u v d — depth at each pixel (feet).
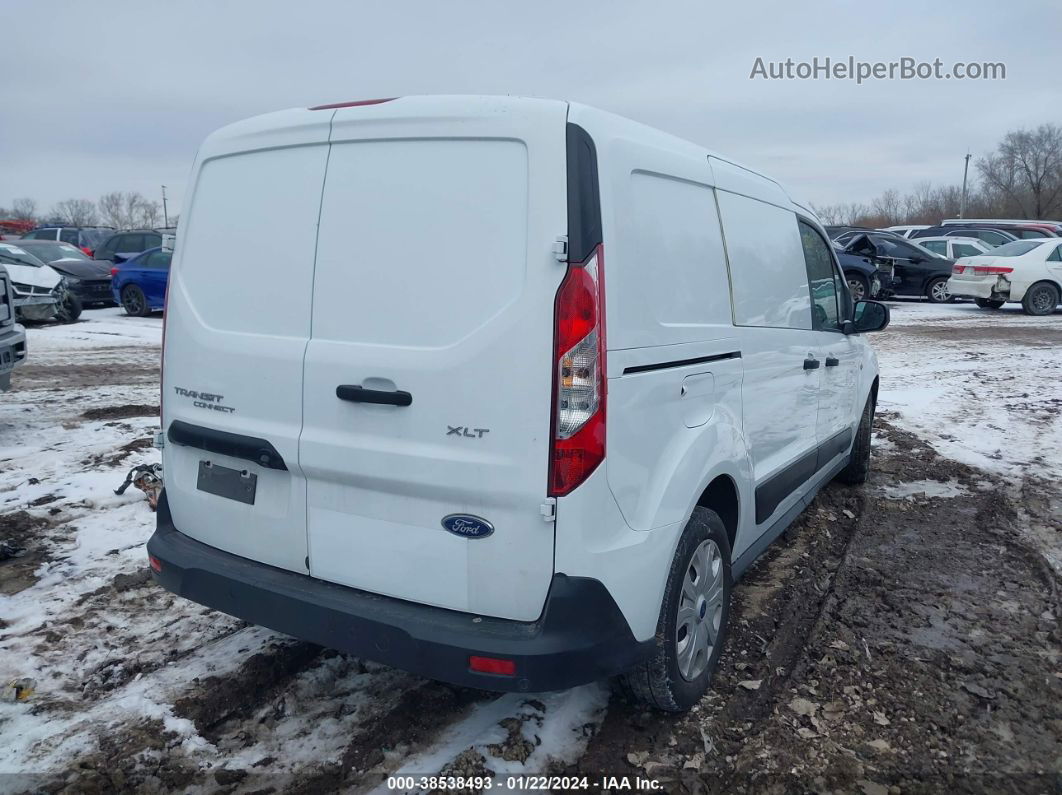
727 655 12.18
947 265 69.87
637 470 9.13
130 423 25.13
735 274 11.72
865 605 14.01
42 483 18.86
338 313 9.27
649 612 9.29
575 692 11.04
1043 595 14.48
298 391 9.48
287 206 9.78
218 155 10.58
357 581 9.42
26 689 10.87
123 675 11.30
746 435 12.00
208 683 11.10
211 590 10.19
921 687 11.43
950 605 14.03
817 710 10.85
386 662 8.89
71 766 9.41
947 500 19.72
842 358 16.98
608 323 8.54
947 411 28.94
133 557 15.07
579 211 8.34
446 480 8.63
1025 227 92.53
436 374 8.61
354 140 9.34
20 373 34.40
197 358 10.43
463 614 8.87
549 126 8.45
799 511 15.67
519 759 9.67
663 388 9.53
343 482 9.30
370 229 9.13
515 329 8.31
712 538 10.69
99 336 46.60
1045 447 24.07
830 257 16.78
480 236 8.55
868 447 20.57
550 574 8.49
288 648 12.05
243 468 10.26
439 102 8.93
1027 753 10.08
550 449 8.32
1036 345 44.98
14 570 14.40
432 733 10.15
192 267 10.72
